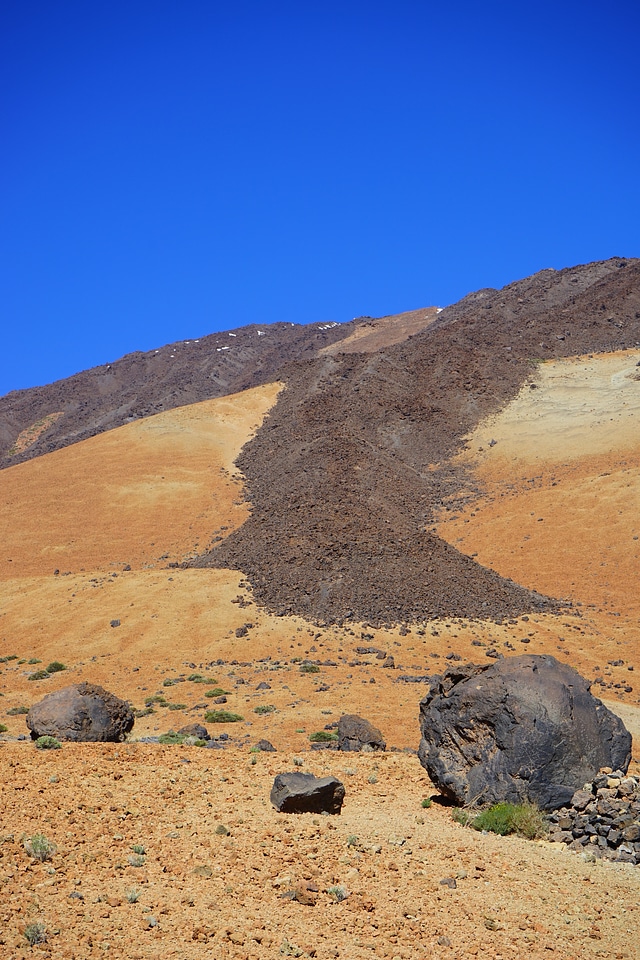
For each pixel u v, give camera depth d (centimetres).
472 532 9912
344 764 2114
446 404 14538
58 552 10112
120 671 5700
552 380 14950
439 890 1348
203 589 7156
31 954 996
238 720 4150
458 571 7350
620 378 14462
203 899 1214
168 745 2145
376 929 1195
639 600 7525
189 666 5675
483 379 15212
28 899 1130
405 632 6112
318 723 4003
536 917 1299
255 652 5850
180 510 11181
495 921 1266
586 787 1720
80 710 2395
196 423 14775
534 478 11381
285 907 1224
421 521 10288
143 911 1154
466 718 1817
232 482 12062
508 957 1166
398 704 4425
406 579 6975
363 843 1509
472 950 1170
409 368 15912
